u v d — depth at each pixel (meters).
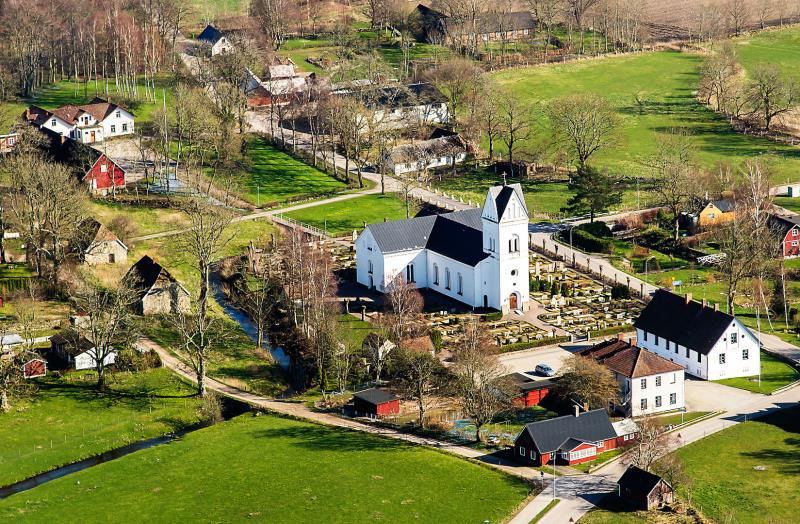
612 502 184.12
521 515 180.25
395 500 184.00
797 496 185.88
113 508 183.00
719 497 186.12
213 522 178.25
